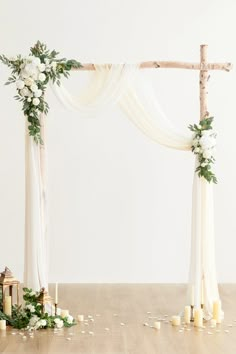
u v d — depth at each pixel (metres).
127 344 5.30
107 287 8.09
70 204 8.49
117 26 8.45
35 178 6.02
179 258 8.50
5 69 8.40
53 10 8.43
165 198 8.49
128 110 6.26
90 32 8.45
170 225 8.50
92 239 8.48
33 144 6.04
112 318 6.27
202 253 6.18
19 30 8.41
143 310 6.66
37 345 5.25
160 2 8.45
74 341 5.39
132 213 8.49
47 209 6.11
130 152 8.49
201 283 6.17
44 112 6.07
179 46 8.45
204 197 6.19
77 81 8.38
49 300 5.89
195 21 8.45
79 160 8.49
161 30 8.45
